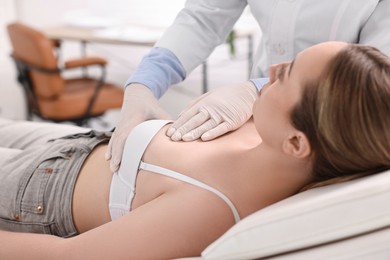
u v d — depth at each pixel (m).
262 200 0.98
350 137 0.84
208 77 3.91
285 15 1.27
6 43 4.00
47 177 1.24
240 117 1.12
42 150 1.34
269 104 0.94
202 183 0.98
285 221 0.82
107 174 1.18
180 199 0.97
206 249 0.87
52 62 2.85
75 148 1.27
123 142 1.16
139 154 1.10
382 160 0.86
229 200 0.97
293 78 0.91
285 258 0.84
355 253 0.80
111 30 3.39
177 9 3.84
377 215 0.80
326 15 1.22
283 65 0.98
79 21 3.58
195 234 0.94
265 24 1.33
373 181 0.82
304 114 0.89
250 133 1.12
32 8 4.12
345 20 1.21
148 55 1.43
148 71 1.36
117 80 4.16
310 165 0.93
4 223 1.27
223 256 0.86
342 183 0.89
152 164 1.08
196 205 0.96
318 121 0.87
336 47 0.89
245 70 3.82
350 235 0.82
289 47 1.30
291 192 0.99
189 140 1.09
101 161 1.23
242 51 3.78
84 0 4.00
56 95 2.95
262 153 0.98
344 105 0.84
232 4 1.50
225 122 1.10
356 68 0.85
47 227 1.21
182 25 1.48
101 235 0.96
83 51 4.08
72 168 1.24
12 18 4.03
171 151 1.07
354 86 0.84
